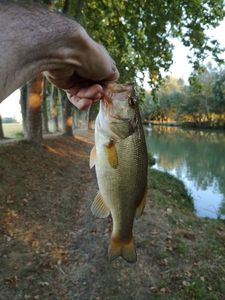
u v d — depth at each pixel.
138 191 0.42
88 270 1.06
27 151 2.33
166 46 2.58
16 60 0.15
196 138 8.87
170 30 2.43
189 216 1.69
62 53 0.19
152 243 1.24
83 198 1.81
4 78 0.14
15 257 1.11
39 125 2.59
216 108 12.62
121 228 0.42
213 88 12.62
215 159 5.07
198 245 1.29
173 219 1.52
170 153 5.80
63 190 1.88
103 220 1.41
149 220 1.42
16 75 0.15
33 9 0.17
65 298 0.95
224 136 9.58
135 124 0.39
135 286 1.01
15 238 1.23
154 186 2.34
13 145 2.34
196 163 4.70
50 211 1.54
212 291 1.03
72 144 3.81
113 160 0.38
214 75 12.66
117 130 0.38
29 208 1.50
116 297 0.96
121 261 1.11
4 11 0.15
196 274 1.09
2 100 0.14
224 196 2.77
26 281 1.00
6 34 0.15
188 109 13.85
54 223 1.42
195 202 2.51
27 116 2.59
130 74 2.22
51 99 5.59
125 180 0.40
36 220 1.41
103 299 0.95
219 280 1.08
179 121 14.70
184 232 1.39
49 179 2.00
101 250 1.17
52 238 1.28
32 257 1.12
